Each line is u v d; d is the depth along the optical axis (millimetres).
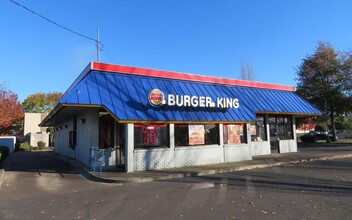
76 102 12477
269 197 8461
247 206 7484
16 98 42031
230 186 10273
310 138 40156
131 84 14758
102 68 14500
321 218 6363
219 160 16484
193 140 15852
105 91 13641
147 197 8797
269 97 21031
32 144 46031
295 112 21328
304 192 9062
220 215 6746
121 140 15133
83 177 12820
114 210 7410
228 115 16844
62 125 26703
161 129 14820
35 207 7871
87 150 16062
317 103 36375
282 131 23094
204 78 17906
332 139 37469
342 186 9906
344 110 35469
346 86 34438
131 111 13508
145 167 13844
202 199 8359
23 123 54219
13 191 9961
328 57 35531
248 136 17938
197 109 15852
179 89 16078
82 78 15805
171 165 14703
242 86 20266
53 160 21250
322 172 13156
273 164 16156
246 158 17609
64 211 7418
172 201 8203
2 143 32312
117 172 13250
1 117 38812
